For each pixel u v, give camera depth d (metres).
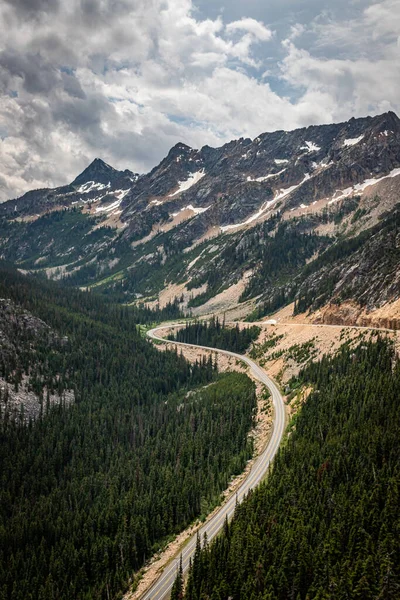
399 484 86.75
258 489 97.56
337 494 91.06
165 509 110.38
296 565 77.06
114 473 139.00
